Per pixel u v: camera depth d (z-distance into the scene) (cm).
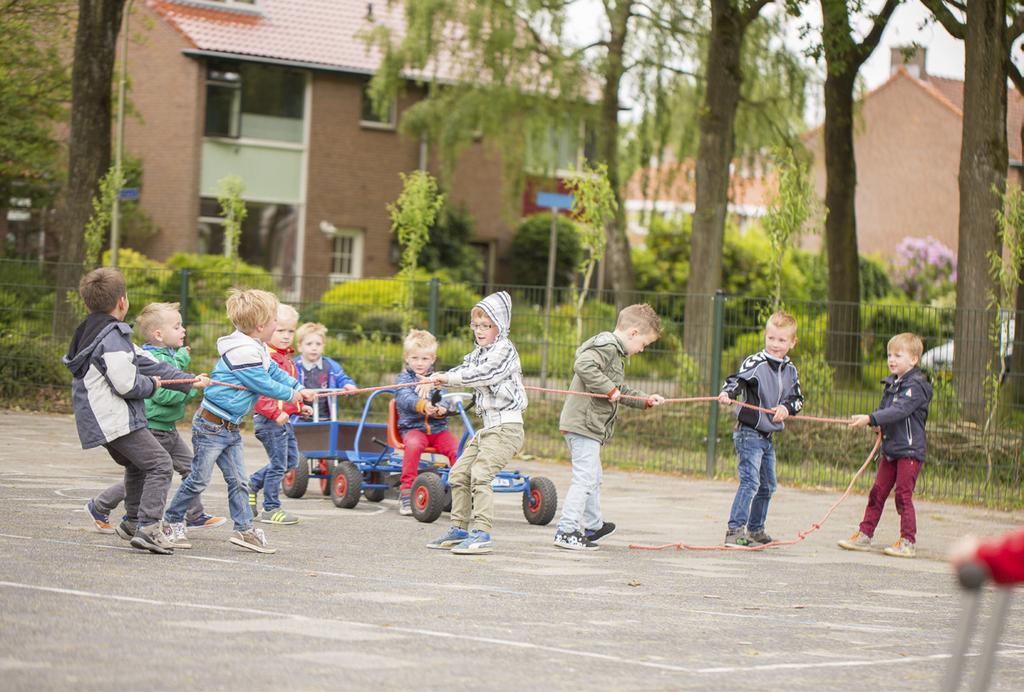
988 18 2170
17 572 887
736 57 2867
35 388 2538
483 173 5041
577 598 919
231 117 4656
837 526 1529
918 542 1419
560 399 2131
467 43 3738
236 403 1068
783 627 847
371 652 670
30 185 4322
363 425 1511
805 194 2106
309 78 4744
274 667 620
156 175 4644
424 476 1363
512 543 1239
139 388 1006
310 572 974
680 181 4297
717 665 693
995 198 2166
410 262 2275
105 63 2798
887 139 6612
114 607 768
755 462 1284
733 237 5050
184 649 654
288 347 1431
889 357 1312
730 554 1254
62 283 2559
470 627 767
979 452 1817
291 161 4753
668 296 2095
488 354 1150
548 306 2150
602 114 3731
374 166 4869
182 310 2411
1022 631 893
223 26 4688
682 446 2039
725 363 2020
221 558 1027
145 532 1022
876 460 1919
